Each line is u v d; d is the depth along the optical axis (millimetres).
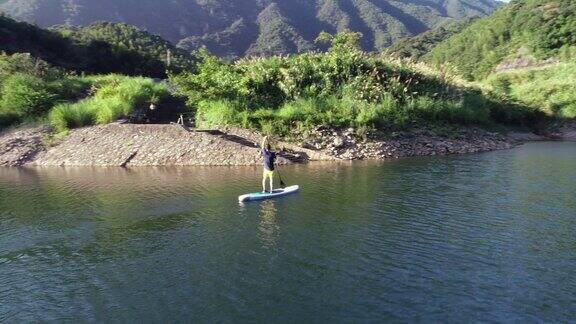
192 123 34094
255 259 12445
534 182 20531
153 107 36438
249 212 16688
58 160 29750
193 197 19062
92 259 12938
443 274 11266
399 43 145000
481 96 40969
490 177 21703
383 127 29938
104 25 101125
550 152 30578
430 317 9398
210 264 12227
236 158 26953
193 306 10102
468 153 29719
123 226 15617
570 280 10867
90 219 16547
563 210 16125
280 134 28906
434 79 37500
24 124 34906
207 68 34156
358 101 30688
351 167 24719
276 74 33281
